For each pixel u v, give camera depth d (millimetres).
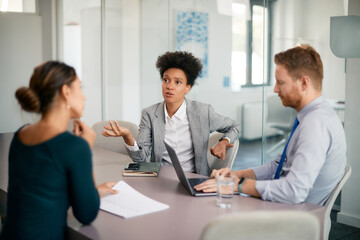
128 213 1569
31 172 1348
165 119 2568
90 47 5168
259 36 3490
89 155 1372
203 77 4039
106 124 3146
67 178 1364
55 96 1371
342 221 3207
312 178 1673
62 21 5168
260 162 3562
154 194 1835
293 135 1851
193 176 2154
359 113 3010
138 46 4730
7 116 4930
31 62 5066
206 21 3971
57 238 1391
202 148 2535
